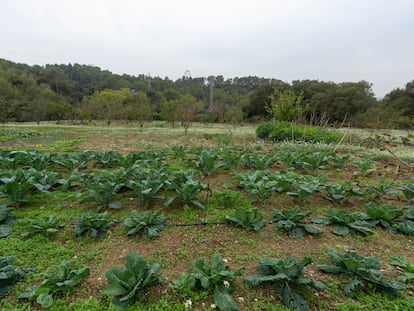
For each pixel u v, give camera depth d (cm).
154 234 265
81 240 264
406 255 253
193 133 1633
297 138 1070
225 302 174
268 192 376
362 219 312
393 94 2577
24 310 173
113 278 179
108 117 2927
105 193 342
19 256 233
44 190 366
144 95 3459
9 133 1395
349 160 692
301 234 282
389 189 418
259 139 1224
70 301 182
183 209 352
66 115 3111
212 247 259
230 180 505
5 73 4534
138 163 639
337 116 2477
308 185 372
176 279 206
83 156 611
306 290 196
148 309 175
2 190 336
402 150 911
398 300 186
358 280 196
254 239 276
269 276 186
